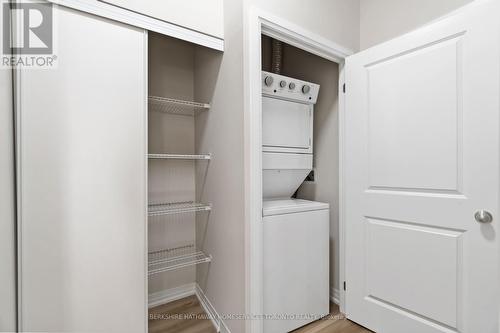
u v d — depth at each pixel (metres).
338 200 1.98
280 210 1.55
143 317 1.37
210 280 1.84
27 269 1.08
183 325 1.72
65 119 1.16
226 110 1.58
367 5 1.86
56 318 1.15
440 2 1.45
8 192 1.06
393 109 1.50
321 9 1.67
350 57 1.74
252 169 1.38
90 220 1.22
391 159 1.51
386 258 1.55
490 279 1.16
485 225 1.17
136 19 1.33
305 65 2.27
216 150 1.72
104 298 1.26
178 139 2.08
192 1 1.52
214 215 1.77
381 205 1.56
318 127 2.17
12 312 1.07
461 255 1.25
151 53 1.94
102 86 1.25
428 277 1.36
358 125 1.68
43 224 1.12
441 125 1.30
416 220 1.41
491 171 1.15
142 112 1.36
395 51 1.48
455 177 1.26
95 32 1.23
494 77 1.14
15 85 1.07
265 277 1.49
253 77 1.38
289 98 1.82
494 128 1.14
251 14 1.37
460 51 1.24
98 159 1.24
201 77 1.98
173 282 2.06
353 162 1.72
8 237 1.06
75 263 1.19
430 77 1.34
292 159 1.88
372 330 1.62
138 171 1.35
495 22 1.13
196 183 2.12
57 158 1.14
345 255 1.82
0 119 1.03
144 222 1.38
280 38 1.55
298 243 1.64
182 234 2.10
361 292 1.68
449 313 1.28
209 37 1.57
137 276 1.35
